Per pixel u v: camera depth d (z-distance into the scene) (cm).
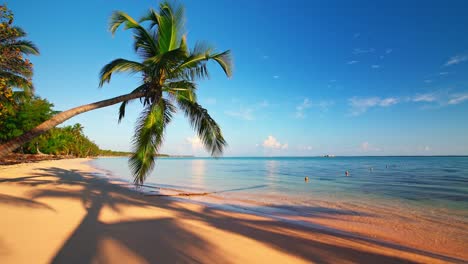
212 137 1091
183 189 1524
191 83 1047
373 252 507
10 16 1034
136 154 852
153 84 911
